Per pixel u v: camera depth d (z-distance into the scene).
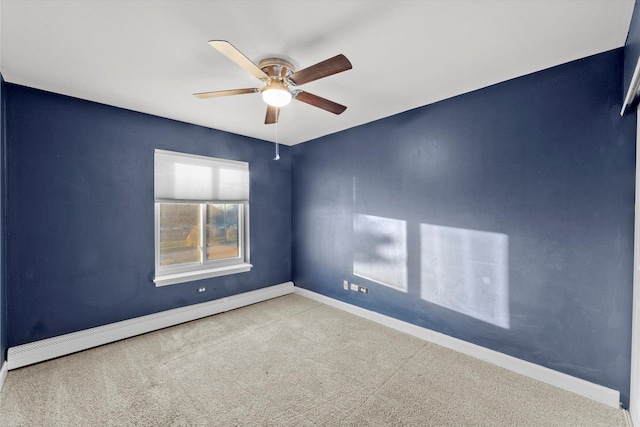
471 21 1.54
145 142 2.91
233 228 3.75
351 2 1.40
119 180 2.76
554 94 2.01
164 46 1.77
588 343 1.90
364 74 2.13
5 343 2.17
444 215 2.61
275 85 1.80
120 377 2.11
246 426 1.66
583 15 1.49
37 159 2.35
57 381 2.05
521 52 1.84
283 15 1.49
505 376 2.12
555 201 2.02
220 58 1.91
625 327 1.77
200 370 2.20
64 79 2.19
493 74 2.13
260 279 3.94
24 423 1.66
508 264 2.23
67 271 2.49
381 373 2.17
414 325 2.83
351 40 1.71
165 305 3.06
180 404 1.83
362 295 3.34
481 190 2.37
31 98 2.32
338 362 2.32
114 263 2.73
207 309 3.31
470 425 1.66
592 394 1.87
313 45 1.76
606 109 1.82
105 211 2.68
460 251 2.50
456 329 2.53
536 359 2.10
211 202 3.44
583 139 1.91
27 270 2.31
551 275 2.04
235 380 2.08
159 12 1.46
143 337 2.76
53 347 2.36
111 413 1.74
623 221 1.78
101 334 2.60
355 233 3.41
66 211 2.49
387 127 3.05
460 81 2.25
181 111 2.86
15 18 1.49
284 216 4.23
